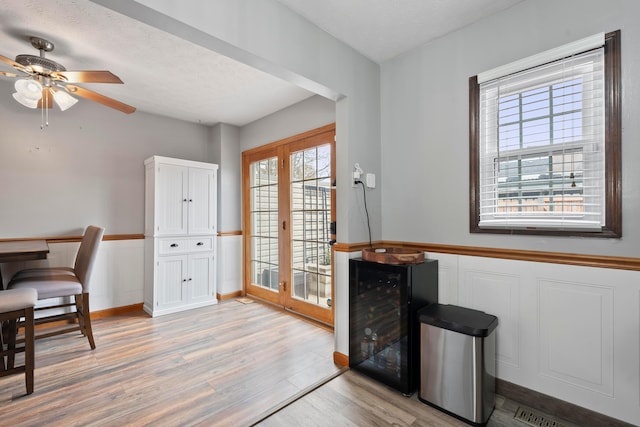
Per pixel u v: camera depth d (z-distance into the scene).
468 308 2.07
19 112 3.04
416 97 2.41
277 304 3.85
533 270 1.85
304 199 3.47
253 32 1.76
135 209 3.73
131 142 3.71
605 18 1.62
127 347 2.67
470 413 1.70
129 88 3.08
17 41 2.23
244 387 2.06
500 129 2.01
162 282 3.56
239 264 4.38
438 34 2.24
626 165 1.57
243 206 4.34
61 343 2.76
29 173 3.09
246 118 4.04
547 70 1.81
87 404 1.88
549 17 1.80
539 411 1.81
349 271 2.32
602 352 1.63
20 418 1.75
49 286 2.46
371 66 2.57
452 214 2.21
